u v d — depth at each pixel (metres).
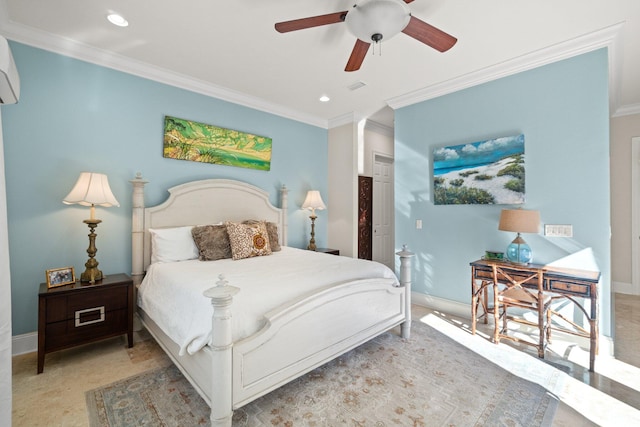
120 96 2.87
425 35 1.87
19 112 2.38
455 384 1.98
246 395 1.56
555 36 2.43
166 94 3.16
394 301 2.59
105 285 2.37
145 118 3.02
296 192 4.41
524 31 2.36
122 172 2.88
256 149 3.90
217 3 2.07
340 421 1.63
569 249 2.57
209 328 1.58
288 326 1.77
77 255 2.63
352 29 1.84
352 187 4.50
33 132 2.43
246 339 1.58
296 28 1.83
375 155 5.14
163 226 3.05
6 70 0.82
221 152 3.56
